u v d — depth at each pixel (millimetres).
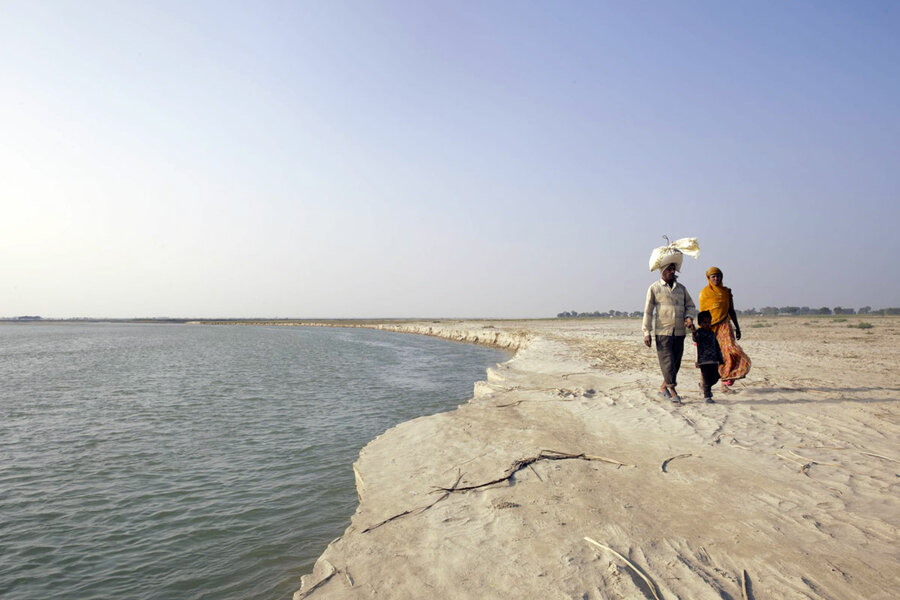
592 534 2900
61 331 104500
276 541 4926
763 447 4637
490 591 2371
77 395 14016
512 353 30750
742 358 6414
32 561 4672
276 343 47156
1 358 28953
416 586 2455
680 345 6801
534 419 6004
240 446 8406
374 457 4781
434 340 51812
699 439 4973
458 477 4020
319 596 2412
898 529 2881
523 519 3150
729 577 2402
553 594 2311
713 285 6727
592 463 4262
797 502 3336
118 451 8211
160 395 13883
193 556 4691
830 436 4957
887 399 6734
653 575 2438
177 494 6270
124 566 4555
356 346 40688
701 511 3215
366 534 3094
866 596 2209
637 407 6551
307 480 6641
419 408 11609
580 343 21453
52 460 7762
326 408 11680
